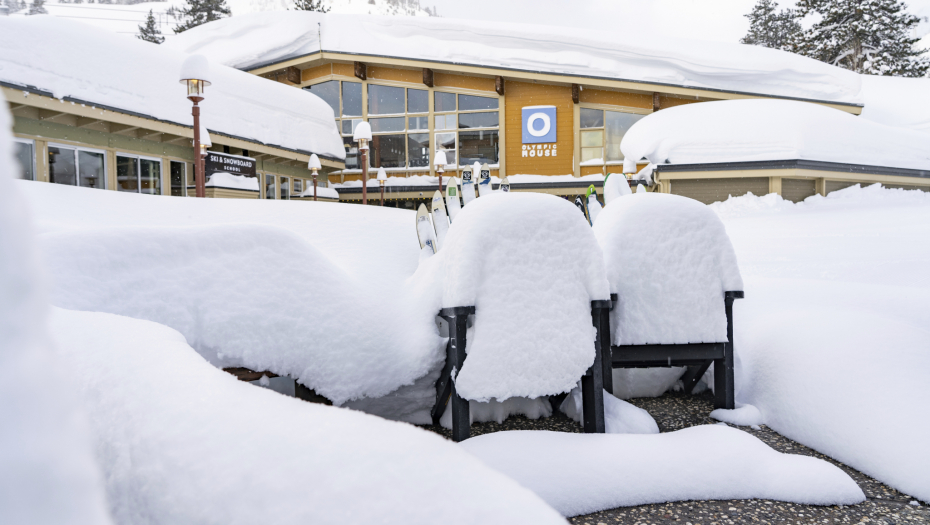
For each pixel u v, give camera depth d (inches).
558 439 113.6
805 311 155.7
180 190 469.4
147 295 115.6
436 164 629.3
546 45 669.3
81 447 13.2
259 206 220.4
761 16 1884.8
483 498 35.6
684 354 139.6
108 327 78.6
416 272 155.8
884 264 233.8
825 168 500.7
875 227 339.6
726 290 140.3
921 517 94.2
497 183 665.6
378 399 136.0
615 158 682.2
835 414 119.6
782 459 108.9
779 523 93.3
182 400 51.4
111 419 53.6
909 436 106.3
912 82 907.4
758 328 157.5
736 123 530.3
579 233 126.1
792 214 447.5
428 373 133.4
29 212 12.2
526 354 118.2
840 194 502.9
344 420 45.1
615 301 137.3
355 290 141.9
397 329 137.9
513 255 121.1
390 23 705.6
